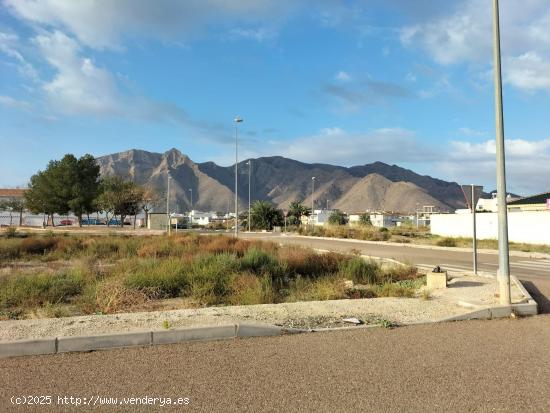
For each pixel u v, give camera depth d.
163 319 8.16
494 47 10.34
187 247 22.70
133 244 25.48
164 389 5.16
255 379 5.49
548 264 21.38
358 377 5.57
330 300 10.70
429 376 5.62
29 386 5.25
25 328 7.39
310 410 4.59
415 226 84.81
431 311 9.42
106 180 69.88
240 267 14.52
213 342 7.27
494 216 42.28
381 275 15.26
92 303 10.17
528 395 5.02
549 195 48.09
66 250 24.19
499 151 10.12
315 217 95.94
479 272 16.19
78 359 6.32
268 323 8.17
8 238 31.39
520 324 8.66
